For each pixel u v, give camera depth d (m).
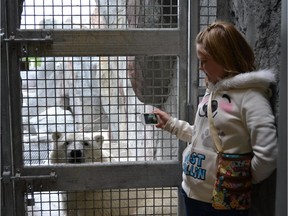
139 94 3.24
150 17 3.32
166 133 3.29
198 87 2.54
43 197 4.01
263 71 1.78
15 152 2.50
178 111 2.58
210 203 1.93
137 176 2.59
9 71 2.43
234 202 1.81
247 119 1.75
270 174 1.82
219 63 1.86
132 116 4.70
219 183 1.82
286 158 1.58
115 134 5.07
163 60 2.87
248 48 1.90
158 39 2.51
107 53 2.49
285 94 1.59
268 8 1.90
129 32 2.48
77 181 2.55
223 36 1.84
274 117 1.77
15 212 2.53
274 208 1.85
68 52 2.46
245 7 2.22
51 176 2.51
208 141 1.92
